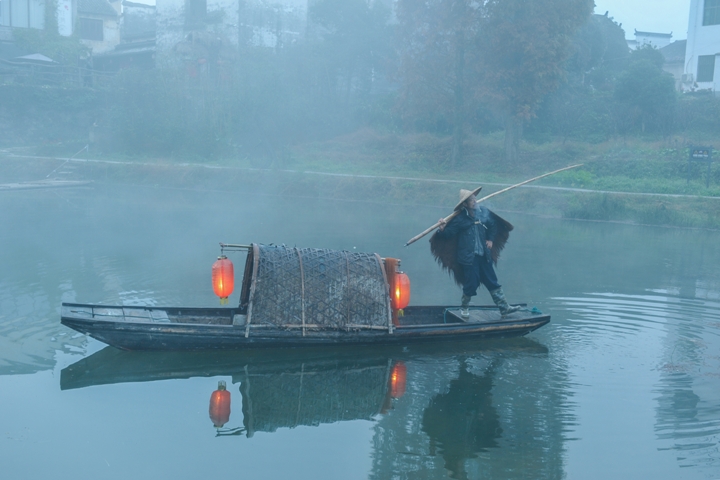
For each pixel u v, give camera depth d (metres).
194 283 9.66
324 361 6.67
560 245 14.16
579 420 5.24
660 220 17.95
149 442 4.82
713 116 27.14
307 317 6.83
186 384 5.99
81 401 5.53
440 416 5.36
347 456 4.65
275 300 6.79
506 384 6.02
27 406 5.40
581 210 19.09
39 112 37.31
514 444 4.85
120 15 48.50
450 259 7.55
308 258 7.05
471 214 7.40
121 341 6.42
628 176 23.27
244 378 6.18
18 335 7.19
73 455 4.58
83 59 44.09
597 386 5.95
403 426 5.19
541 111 29.98
